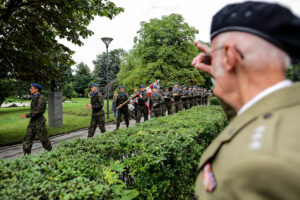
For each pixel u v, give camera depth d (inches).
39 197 44.2
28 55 266.2
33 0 249.6
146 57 793.6
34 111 195.6
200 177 27.0
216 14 26.0
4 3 239.0
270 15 20.3
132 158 82.0
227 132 23.5
